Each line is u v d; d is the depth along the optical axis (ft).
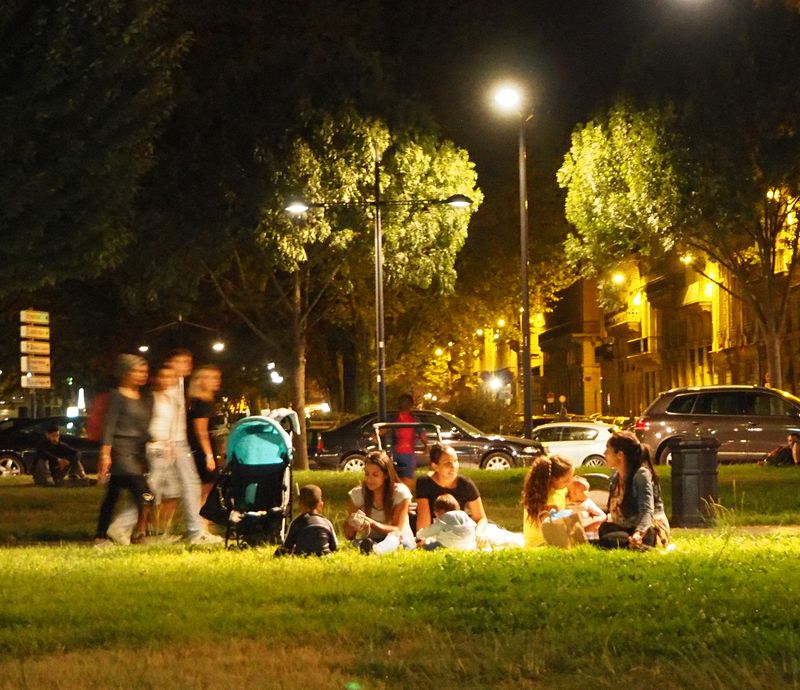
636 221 146.00
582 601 34.65
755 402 123.13
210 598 37.09
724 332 238.68
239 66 138.21
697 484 61.57
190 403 60.08
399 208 140.46
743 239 158.20
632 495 47.47
